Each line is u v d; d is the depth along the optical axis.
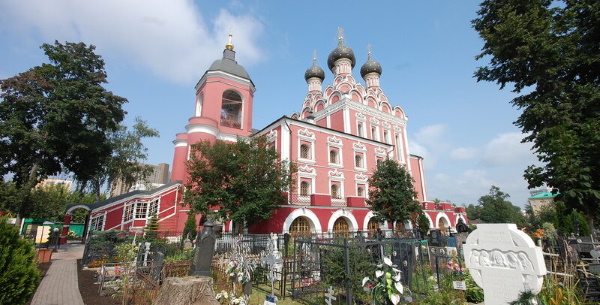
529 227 22.92
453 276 8.81
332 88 40.16
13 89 21.55
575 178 9.12
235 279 8.95
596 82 13.91
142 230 22.08
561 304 5.32
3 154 21.67
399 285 6.03
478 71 16.06
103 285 9.52
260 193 19.00
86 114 23.81
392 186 24.19
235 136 32.38
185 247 15.71
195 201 19.19
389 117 38.44
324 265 8.59
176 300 6.39
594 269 6.97
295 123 26.61
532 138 14.14
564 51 13.37
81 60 24.81
